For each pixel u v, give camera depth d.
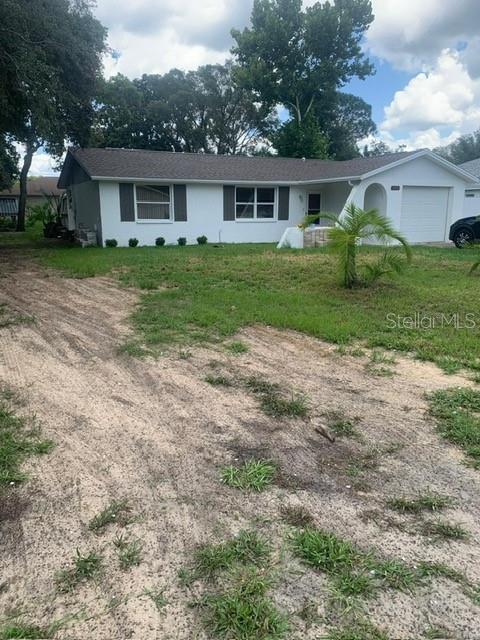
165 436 3.42
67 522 2.51
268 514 2.57
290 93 32.59
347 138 39.56
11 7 11.25
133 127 41.47
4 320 6.67
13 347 5.46
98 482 2.86
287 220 19.92
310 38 31.22
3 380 4.45
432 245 17.03
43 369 4.75
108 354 5.21
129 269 11.45
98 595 2.04
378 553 2.27
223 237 18.97
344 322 6.37
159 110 41.22
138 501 2.68
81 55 13.85
